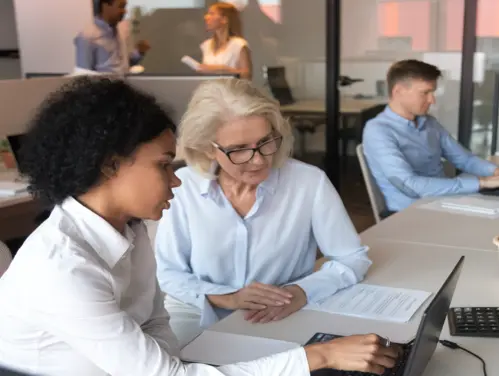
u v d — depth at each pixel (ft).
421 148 9.86
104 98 3.08
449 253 6.05
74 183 3.11
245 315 4.67
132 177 3.19
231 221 5.31
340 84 16.15
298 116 16.67
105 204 3.28
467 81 14.33
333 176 16.55
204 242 5.36
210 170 5.24
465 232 6.82
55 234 3.18
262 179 5.02
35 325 3.15
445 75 14.80
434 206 8.08
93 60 14.15
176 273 5.45
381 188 9.68
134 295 3.96
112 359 3.12
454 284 3.85
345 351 3.42
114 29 14.37
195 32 17.30
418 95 9.42
